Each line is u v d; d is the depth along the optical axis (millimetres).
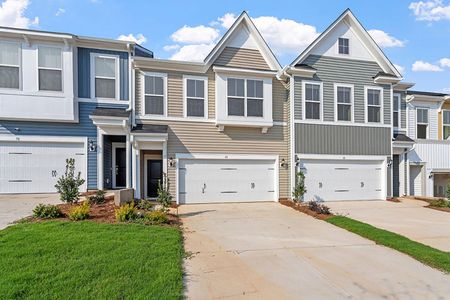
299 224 9305
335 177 14555
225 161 13562
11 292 3795
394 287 4836
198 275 5027
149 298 3854
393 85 15445
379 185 15164
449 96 17562
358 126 14828
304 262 5887
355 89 14852
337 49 14664
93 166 12469
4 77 11523
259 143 13930
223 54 13570
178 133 13016
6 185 11812
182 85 13125
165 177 11328
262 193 13938
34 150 12070
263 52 14023
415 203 14086
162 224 8188
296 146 13945
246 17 13641
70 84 11977
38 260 4914
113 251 5480
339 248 6875
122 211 8234
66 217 8156
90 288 4035
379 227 9023
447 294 4621
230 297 4297
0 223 7398
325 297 4418
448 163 16953
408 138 16031
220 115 13148
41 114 11766
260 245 6938
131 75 12695
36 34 11500
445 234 8312
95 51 12492
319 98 14344
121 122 11992
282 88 14352
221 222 9359
